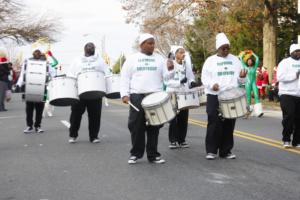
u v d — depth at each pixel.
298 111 10.70
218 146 9.65
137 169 8.71
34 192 7.25
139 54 9.14
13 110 22.88
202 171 8.49
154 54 9.24
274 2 30.47
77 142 11.95
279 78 10.56
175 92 10.59
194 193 7.07
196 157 9.81
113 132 13.77
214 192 7.11
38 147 11.27
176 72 10.81
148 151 9.20
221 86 9.41
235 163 9.14
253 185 7.49
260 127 14.94
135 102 9.05
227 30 32.09
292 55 10.55
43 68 13.05
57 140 12.34
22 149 11.01
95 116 11.76
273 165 8.94
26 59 13.19
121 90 9.11
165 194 7.04
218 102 9.46
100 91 10.97
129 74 9.10
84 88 10.95
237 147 10.97
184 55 11.00
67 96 11.20
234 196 6.89
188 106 10.55
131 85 9.12
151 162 9.25
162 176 8.15
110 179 7.98
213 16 33.03
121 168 8.81
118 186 7.52
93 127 11.80
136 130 9.12
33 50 13.18
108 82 11.30
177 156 9.95
